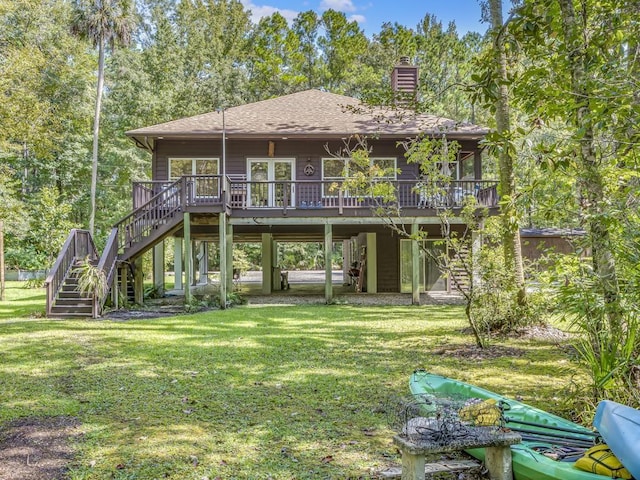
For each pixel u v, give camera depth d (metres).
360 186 9.73
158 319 11.30
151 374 6.41
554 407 4.98
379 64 37.62
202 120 16.75
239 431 4.41
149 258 25.16
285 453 3.94
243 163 16.39
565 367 6.70
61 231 21.31
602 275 4.36
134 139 15.75
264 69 38.72
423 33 37.12
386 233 17.81
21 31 23.02
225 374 6.40
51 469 3.64
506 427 3.59
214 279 27.16
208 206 13.24
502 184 8.65
